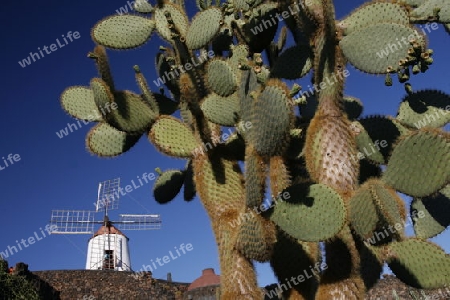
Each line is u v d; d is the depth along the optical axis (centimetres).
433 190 324
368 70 352
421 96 427
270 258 362
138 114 438
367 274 395
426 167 327
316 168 347
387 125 415
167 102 512
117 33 474
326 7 356
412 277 396
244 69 381
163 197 558
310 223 324
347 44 361
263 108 333
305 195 330
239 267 371
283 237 378
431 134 325
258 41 456
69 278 2139
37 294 1281
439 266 391
